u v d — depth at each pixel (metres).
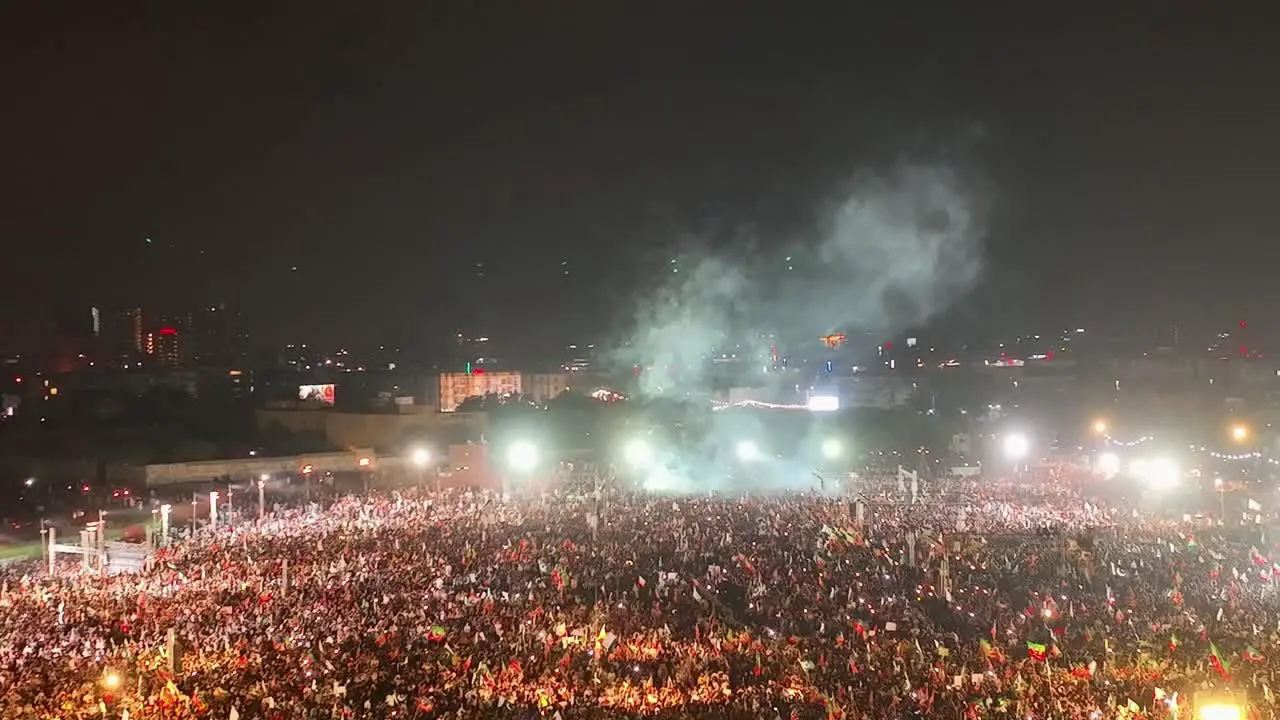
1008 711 34.44
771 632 45.28
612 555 63.28
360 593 52.94
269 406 156.75
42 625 47.69
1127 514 77.25
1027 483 98.12
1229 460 107.62
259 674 38.75
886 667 40.09
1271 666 39.25
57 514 93.75
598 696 36.53
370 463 121.69
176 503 97.62
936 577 57.16
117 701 36.09
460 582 55.41
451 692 36.84
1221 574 57.16
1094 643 43.41
